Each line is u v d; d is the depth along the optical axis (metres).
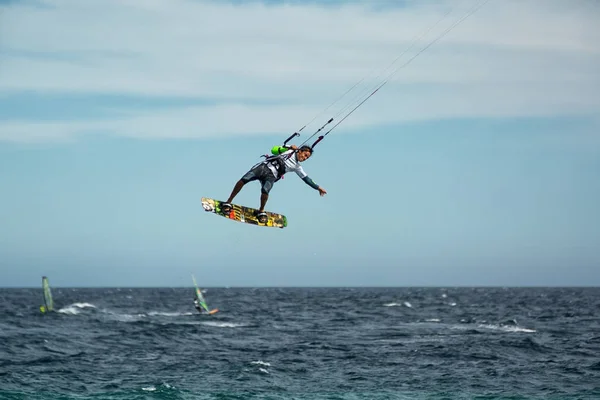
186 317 177.62
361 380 65.38
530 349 88.06
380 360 78.75
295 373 69.38
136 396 56.97
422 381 64.69
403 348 90.56
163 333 114.44
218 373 68.88
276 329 130.12
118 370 70.62
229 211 42.25
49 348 89.44
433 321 155.38
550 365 74.31
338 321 158.38
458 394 58.62
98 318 165.00
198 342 101.06
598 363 75.88
